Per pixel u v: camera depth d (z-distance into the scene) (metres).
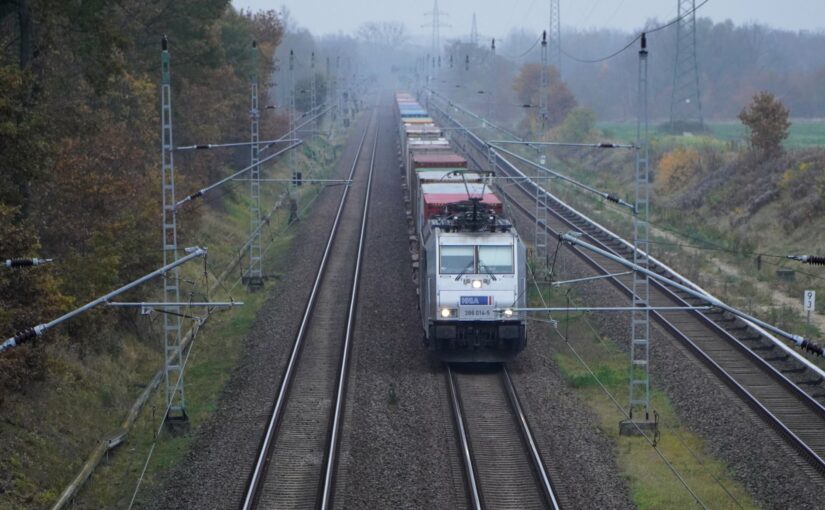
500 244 93.06
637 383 79.62
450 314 90.44
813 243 145.75
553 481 65.12
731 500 62.84
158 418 82.31
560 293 126.50
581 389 88.19
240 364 96.69
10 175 78.31
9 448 67.25
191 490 65.06
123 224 94.94
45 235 91.88
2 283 66.25
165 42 84.38
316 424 77.31
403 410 80.31
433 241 93.50
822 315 114.75
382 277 133.75
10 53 102.50
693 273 135.38
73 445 73.38
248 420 78.69
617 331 106.75
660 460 70.62
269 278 137.62
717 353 95.81
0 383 67.31
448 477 66.44
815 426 75.44
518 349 92.25
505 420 78.31
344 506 61.16
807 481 64.81
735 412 78.44
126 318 101.00
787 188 169.88
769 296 124.94
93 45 96.88
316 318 112.75
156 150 138.50
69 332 84.69
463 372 92.38
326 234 168.75
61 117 92.50
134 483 68.31
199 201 129.25
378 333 105.31
